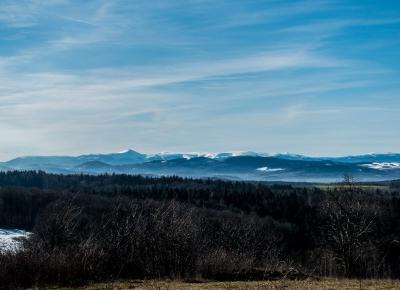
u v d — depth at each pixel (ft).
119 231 97.35
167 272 93.45
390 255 155.33
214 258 96.73
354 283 75.25
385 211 211.61
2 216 237.86
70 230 100.99
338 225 158.51
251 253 127.54
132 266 92.22
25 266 79.82
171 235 97.86
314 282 76.79
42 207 239.71
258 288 67.41
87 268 83.61
